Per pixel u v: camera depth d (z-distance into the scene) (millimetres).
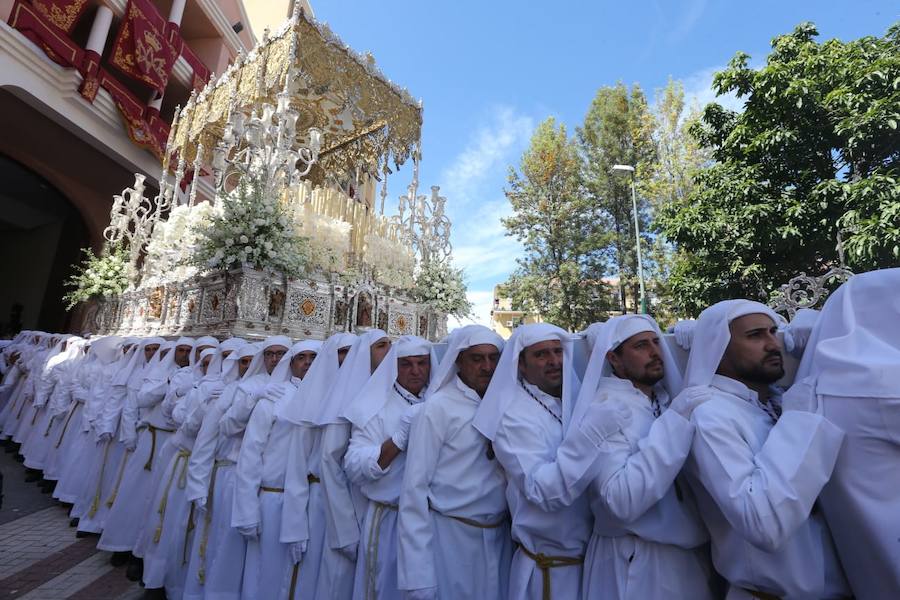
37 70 10625
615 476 1608
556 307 21234
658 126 20484
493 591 2008
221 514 3082
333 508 2516
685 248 11047
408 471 2109
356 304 7742
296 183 7797
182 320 7277
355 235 8852
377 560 2264
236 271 6141
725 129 11188
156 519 3594
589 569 1787
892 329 1490
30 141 12641
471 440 2133
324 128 11773
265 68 8727
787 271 9828
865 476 1346
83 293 10000
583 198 21844
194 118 10578
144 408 4395
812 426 1382
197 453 3246
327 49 8953
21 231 17859
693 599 1630
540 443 1865
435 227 10039
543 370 2049
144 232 10445
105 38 12266
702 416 1575
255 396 3150
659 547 1672
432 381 2387
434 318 9656
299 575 2625
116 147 12711
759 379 1770
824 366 1535
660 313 20641
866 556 1370
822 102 9102
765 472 1363
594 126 22672
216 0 17172
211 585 2920
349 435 2629
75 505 5027
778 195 9719
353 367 2775
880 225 7742
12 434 8453
